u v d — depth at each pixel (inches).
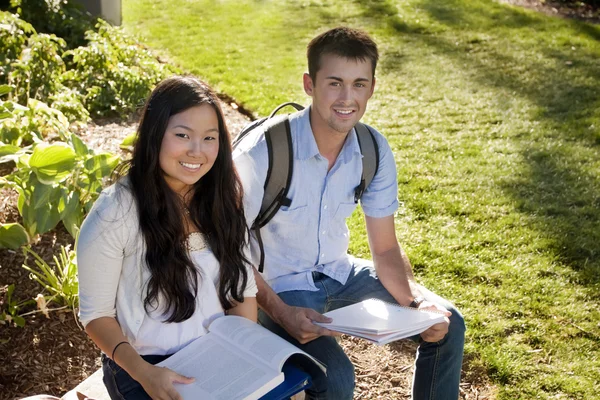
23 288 135.9
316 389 95.5
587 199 203.3
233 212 93.7
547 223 189.6
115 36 288.2
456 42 355.6
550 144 239.9
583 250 177.3
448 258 171.8
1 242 139.3
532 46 347.9
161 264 87.2
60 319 130.5
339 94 104.0
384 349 139.4
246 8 416.8
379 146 112.4
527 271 167.5
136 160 87.1
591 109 269.9
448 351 105.0
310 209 108.3
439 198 201.9
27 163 142.6
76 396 105.4
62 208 141.1
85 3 328.5
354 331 95.1
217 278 94.0
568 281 164.4
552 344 143.0
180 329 90.4
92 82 239.0
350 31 104.7
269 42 354.6
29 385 118.0
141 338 90.1
